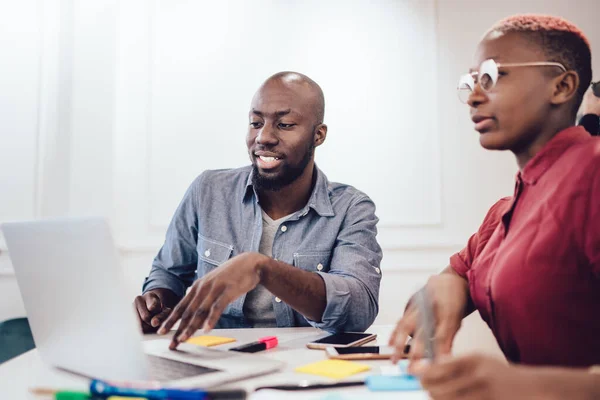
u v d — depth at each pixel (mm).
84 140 2139
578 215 674
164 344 906
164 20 2287
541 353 723
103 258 600
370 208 1448
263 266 969
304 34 2320
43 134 2129
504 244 787
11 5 2146
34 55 2146
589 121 1238
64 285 654
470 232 2311
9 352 1249
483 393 453
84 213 2127
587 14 2377
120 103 2246
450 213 2312
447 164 2322
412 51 2336
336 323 1105
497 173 2324
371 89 2322
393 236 2289
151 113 2260
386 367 774
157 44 2281
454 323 812
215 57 2301
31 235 677
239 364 744
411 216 2307
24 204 2115
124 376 621
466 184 2320
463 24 2352
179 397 517
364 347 902
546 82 744
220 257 1409
